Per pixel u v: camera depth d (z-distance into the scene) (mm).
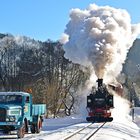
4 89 83938
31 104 27344
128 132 29406
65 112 71125
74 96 73000
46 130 32156
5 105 24625
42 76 85750
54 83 69688
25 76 86750
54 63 89000
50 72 86688
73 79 75062
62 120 45594
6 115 24312
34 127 28422
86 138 22500
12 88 84000
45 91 66312
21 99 25688
